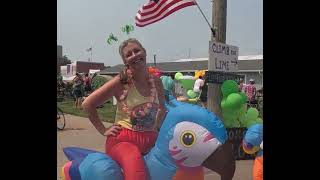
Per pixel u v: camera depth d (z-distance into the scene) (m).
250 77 21.59
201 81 8.41
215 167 2.86
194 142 2.78
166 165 2.79
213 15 4.52
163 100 2.89
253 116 4.65
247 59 23.09
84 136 6.43
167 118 2.83
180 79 9.41
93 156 2.74
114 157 2.78
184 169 2.81
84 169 2.70
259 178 3.06
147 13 3.78
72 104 12.89
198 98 8.22
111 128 2.82
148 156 2.82
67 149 2.87
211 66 4.46
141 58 2.80
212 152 2.80
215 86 4.52
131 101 2.82
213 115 2.88
